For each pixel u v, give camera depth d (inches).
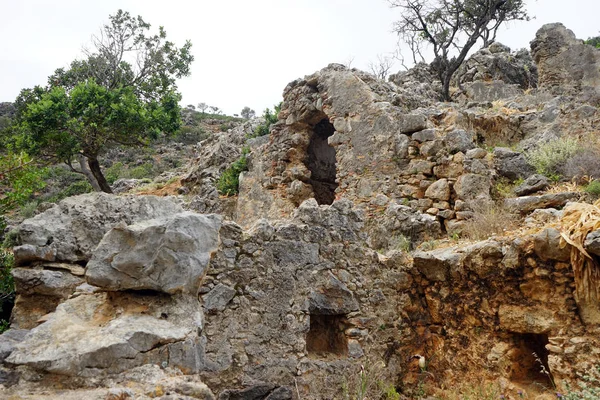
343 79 474.0
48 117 568.1
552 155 368.5
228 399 191.0
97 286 149.5
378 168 424.8
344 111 466.0
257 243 212.1
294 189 532.4
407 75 802.8
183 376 133.8
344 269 238.5
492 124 454.3
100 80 809.5
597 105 471.2
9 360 124.7
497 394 219.6
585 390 179.3
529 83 721.0
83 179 1184.8
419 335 259.3
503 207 332.5
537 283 211.6
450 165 374.0
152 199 216.8
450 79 776.3
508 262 217.2
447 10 773.3
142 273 150.7
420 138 402.3
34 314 188.7
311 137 568.7
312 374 215.9
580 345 196.5
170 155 1411.2
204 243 163.0
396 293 257.0
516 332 223.5
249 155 602.2
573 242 192.1
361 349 235.5
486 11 746.8
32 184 314.8
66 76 815.7
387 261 258.2
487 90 676.7
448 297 252.1
